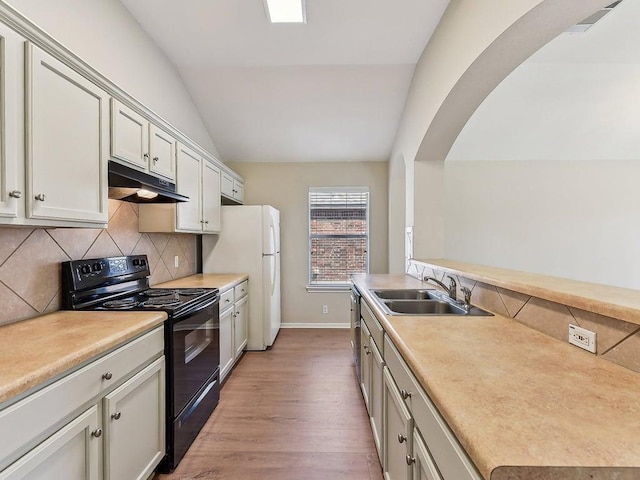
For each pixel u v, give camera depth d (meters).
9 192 1.19
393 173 4.37
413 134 3.12
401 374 1.27
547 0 1.31
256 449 2.03
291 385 2.89
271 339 3.85
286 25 2.49
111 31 2.20
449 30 2.18
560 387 0.86
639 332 0.94
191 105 3.48
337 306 4.69
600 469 0.57
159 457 1.73
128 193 2.06
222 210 3.78
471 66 1.86
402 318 1.59
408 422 1.13
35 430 1.00
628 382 0.89
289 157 4.56
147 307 1.88
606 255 4.13
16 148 1.22
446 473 0.81
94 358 1.27
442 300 2.13
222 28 2.54
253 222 3.78
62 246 1.87
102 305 1.95
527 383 0.89
